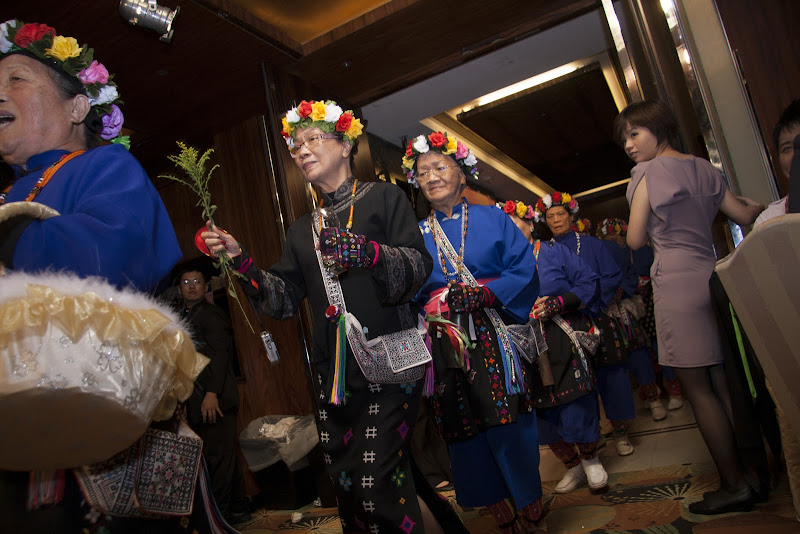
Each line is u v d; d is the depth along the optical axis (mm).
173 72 3533
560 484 2881
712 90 3031
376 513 1462
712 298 1729
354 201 1748
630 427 4180
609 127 7562
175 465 1010
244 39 3348
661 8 3074
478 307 2033
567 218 4086
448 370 2070
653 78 2844
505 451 2014
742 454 1771
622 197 10766
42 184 1077
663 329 2180
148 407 854
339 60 3787
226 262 1558
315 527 3080
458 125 6359
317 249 1698
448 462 3404
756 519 1884
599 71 5457
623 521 2172
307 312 3420
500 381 2025
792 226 1012
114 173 1062
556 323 2818
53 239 892
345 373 1571
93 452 844
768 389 1726
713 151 2852
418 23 3527
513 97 5781
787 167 1902
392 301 1540
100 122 1302
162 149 4570
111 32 3037
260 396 4199
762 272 1107
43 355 730
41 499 847
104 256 918
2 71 1185
